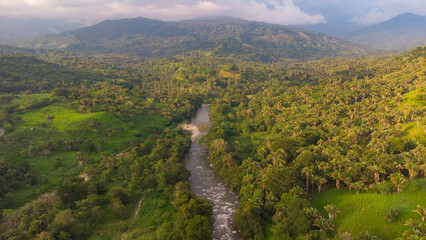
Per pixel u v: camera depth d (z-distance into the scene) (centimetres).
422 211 6875
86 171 11694
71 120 16075
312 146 11988
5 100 17888
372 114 14788
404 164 9094
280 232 7525
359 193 9069
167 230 7844
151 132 17788
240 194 10262
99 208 8925
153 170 12138
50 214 8050
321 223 7188
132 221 8750
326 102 19712
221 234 8350
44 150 12781
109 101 19812
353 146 11675
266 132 17600
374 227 7269
